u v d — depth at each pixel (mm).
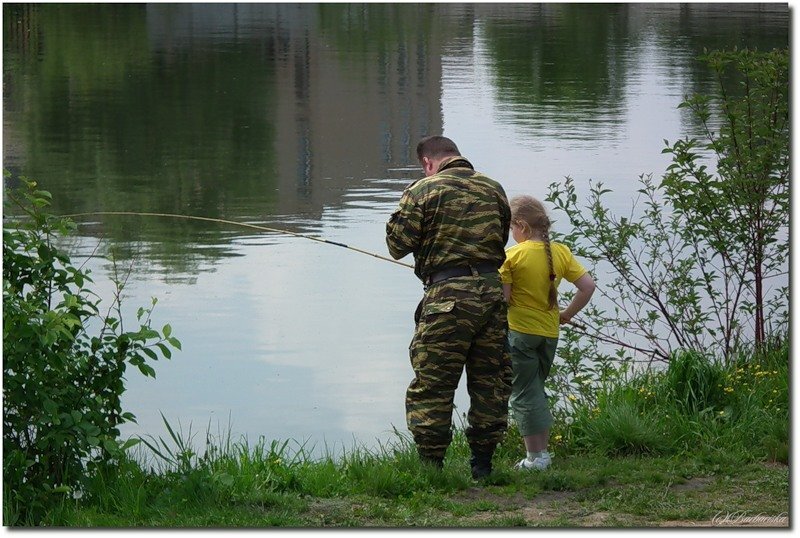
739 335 11172
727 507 7297
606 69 47500
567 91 41188
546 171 24922
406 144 37125
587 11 79875
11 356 7164
